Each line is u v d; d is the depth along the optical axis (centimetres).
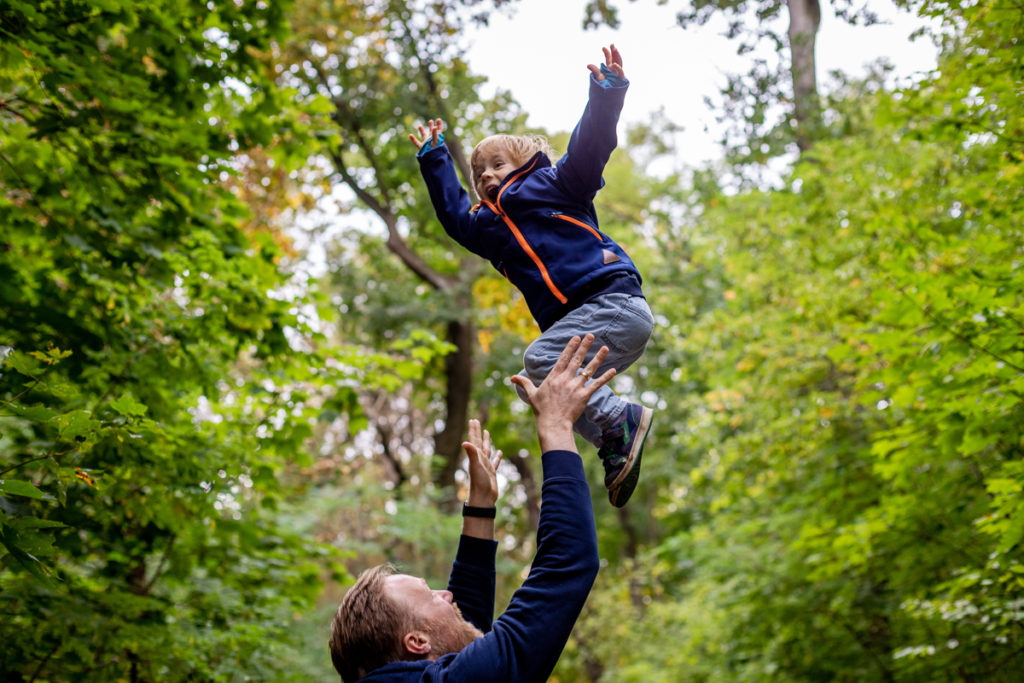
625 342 253
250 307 597
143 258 533
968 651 645
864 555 748
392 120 1477
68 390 352
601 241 265
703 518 1886
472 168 290
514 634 200
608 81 255
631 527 2738
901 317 503
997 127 532
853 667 959
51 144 512
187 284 585
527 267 264
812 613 994
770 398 1075
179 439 521
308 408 636
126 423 409
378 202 1625
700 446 1338
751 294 1164
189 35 528
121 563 599
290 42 1310
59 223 504
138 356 550
